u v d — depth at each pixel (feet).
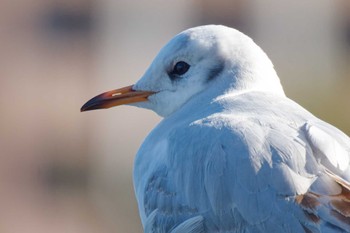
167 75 29.09
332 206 23.80
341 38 69.56
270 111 26.35
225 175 25.12
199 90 28.66
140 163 28.35
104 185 59.47
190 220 25.75
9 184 61.93
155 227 26.86
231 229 25.11
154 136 28.45
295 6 70.79
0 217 57.98
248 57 28.45
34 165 63.16
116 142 62.59
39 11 76.28
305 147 24.70
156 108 29.50
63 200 59.11
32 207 59.31
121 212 55.93
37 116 66.03
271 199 24.43
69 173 61.98
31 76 70.64
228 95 27.96
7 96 68.44
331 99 53.06
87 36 73.82
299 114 26.13
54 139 63.72
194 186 25.82
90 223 56.18
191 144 26.12
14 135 64.85
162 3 71.77
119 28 72.13
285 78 55.01
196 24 71.36
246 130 25.40
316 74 58.70
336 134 25.27
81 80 69.31
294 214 24.11
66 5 75.41
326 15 70.44
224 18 70.69
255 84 28.17
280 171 24.49
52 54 73.05
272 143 24.90
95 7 73.82
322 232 23.65
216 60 28.45
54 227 56.59
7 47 73.97
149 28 71.46
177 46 28.76
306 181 24.27
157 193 26.91
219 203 25.22
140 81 29.60
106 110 63.62
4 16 75.92
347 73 61.87
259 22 70.38
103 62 70.23
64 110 66.33
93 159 62.13
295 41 68.54
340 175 24.35
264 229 24.43
